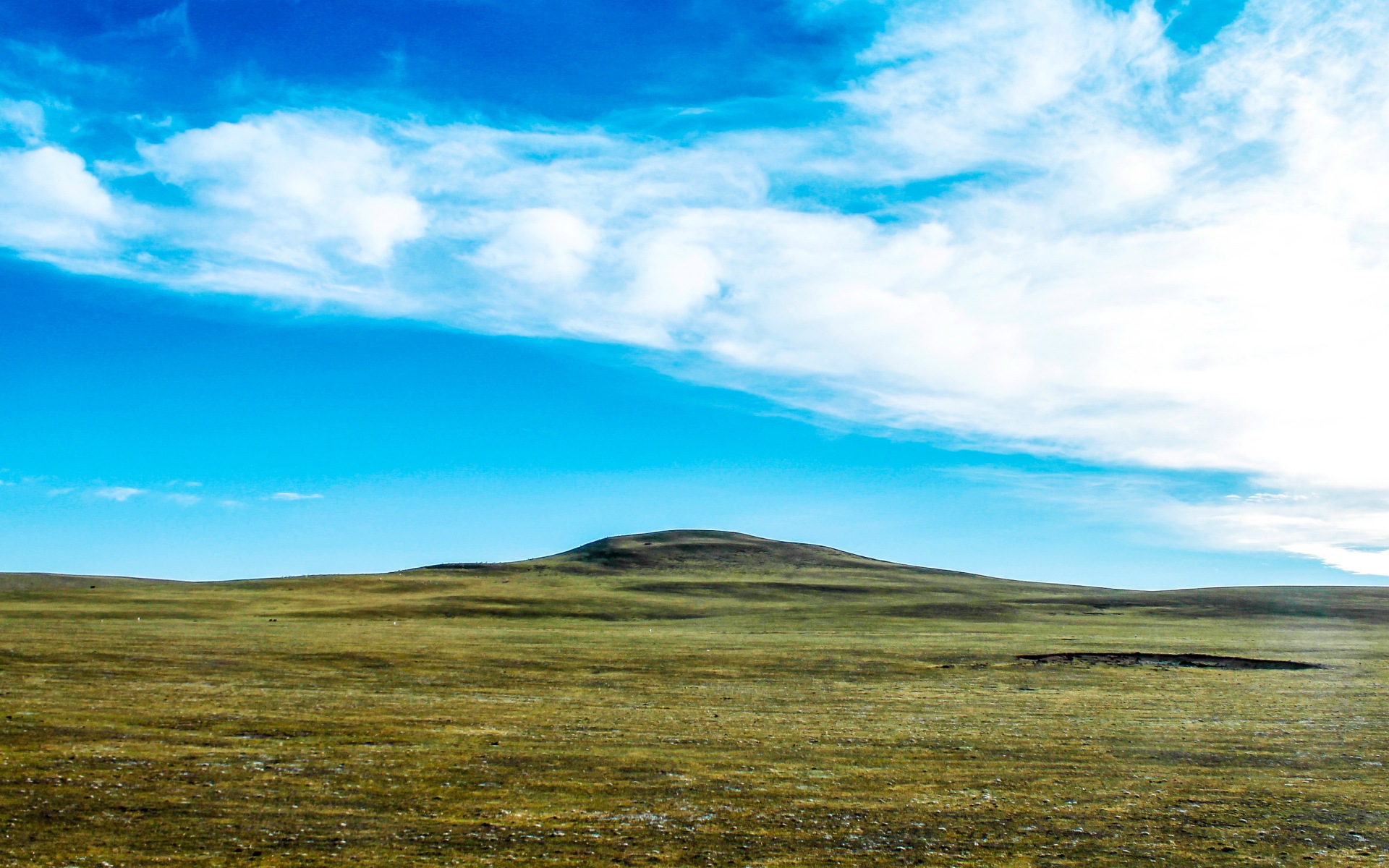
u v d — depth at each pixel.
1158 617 108.62
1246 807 20.42
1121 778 23.30
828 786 22.14
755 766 24.36
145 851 16.28
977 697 39.88
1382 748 27.62
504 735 28.58
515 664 50.94
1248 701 38.78
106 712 30.66
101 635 59.59
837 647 64.94
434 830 17.98
